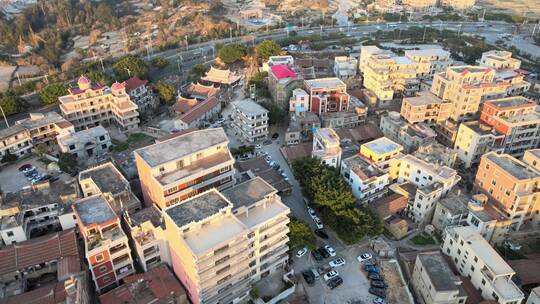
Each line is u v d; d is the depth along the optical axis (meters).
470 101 156.75
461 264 103.19
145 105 189.12
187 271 88.62
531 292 90.81
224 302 92.38
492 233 111.94
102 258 92.56
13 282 97.19
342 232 108.69
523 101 149.25
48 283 99.50
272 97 193.00
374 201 126.62
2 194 128.25
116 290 90.75
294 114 170.75
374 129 164.50
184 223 85.75
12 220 106.81
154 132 170.38
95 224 93.94
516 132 142.38
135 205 110.38
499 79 168.00
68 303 83.19
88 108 170.50
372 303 97.50
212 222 90.31
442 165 128.50
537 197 116.44
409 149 148.00
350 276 104.44
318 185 118.00
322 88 172.00
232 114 173.00
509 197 116.12
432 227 118.12
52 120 159.50
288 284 99.06
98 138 153.62
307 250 110.94
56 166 143.62
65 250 100.50
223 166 112.56
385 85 186.38
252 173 132.38
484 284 95.00
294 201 129.88
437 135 161.62
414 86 196.50
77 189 119.00
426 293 95.06
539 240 117.56
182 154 109.94
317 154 134.62
